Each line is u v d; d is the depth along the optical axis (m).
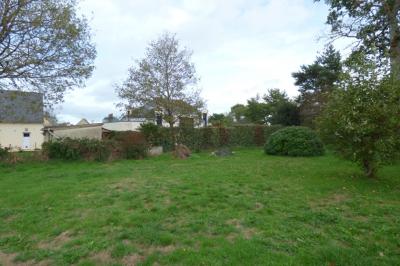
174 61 23.70
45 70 14.47
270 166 11.61
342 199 6.47
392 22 13.33
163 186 7.80
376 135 7.87
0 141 31.12
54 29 13.73
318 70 35.00
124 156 15.45
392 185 7.77
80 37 14.73
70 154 14.23
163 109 23.58
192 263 3.68
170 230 4.74
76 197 7.00
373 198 6.51
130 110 24.22
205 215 5.36
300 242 4.18
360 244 4.12
